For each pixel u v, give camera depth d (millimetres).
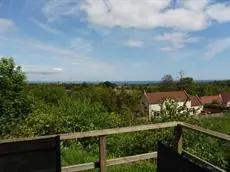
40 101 12125
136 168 5148
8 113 10656
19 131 9062
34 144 2914
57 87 25719
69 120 9008
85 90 38875
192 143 7043
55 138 3000
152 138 7336
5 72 11609
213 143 6961
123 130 4008
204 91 74562
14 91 11438
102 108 10406
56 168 2998
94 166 4008
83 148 7668
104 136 3953
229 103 64875
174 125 4297
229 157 6777
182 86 58344
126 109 11523
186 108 8422
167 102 8484
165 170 3078
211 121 8570
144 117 9766
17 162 2855
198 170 2627
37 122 9227
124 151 7648
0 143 2789
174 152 2938
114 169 5051
